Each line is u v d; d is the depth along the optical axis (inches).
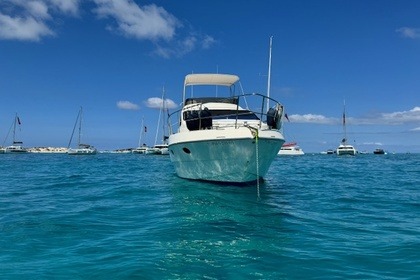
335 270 160.2
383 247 193.8
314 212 294.4
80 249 188.5
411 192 426.3
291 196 384.2
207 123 441.1
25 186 498.0
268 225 244.8
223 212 288.5
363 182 552.7
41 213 288.7
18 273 155.2
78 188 467.5
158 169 920.9
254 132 392.8
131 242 201.2
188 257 176.1
